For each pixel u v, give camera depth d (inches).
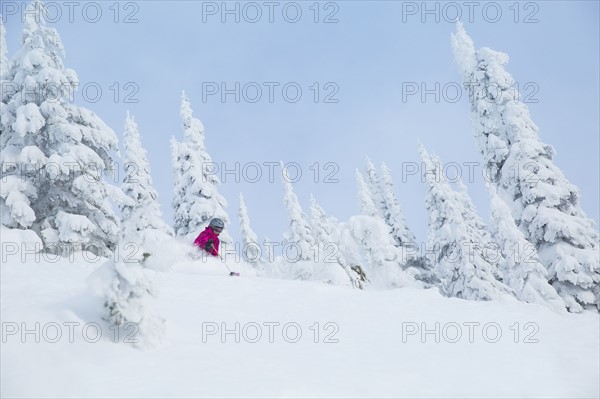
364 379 258.7
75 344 254.5
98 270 271.7
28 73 582.6
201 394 223.8
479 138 960.3
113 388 225.8
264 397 225.5
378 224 725.9
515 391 255.6
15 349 244.5
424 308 402.3
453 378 268.7
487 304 427.8
